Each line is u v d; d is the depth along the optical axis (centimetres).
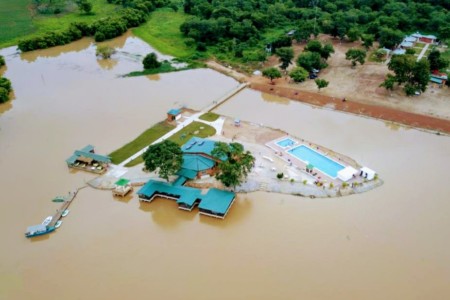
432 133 12244
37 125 13500
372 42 17688
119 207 9844
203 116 13512
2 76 17338
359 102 13962
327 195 9744
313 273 7869
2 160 11731
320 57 16250
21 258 8544
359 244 8481
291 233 8806
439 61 15338
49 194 10288
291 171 10538
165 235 8981
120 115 13875
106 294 7650
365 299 7331
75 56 19550
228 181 9488
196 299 7438
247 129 12625
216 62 17875
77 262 8381
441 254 8225
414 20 19788
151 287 7725
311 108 14038
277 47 18250
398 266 7988
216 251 8481
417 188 9962
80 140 12494
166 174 9825
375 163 10888
